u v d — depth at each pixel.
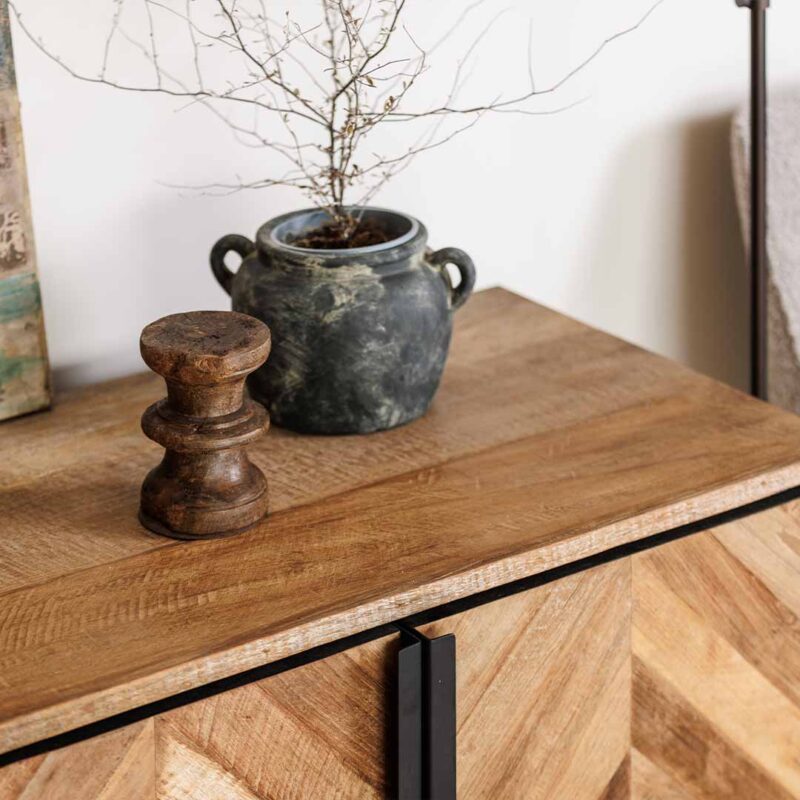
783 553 0.97
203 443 0.84
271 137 1.19
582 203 1.40
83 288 1.16
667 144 1.42
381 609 0.80
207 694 0.76
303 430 1.01
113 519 0.90
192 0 1.10
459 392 1.09
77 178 1.12
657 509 0.89
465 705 0.86
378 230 1.04
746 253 1.50
